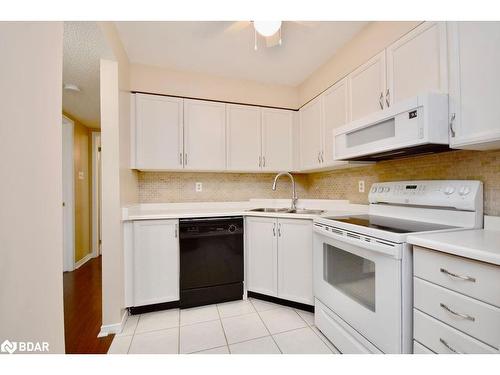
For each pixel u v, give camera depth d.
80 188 3.34
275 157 2.72
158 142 2.31
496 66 1.01
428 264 1.02
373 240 1.23
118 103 1.75
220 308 2.08
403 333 1.10
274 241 2.13
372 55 1.74
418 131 1.21
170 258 2.04
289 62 2.31
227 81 2.58
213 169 2.49
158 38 1.91
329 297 1.60
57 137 0.73
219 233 2.15
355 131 1.69
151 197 2.60
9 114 0.50
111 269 1.71
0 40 0.48
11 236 0.51
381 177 2.02
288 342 1.59
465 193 1.30
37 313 0.60
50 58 0.69
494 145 1.15
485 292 0.83
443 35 1.22
